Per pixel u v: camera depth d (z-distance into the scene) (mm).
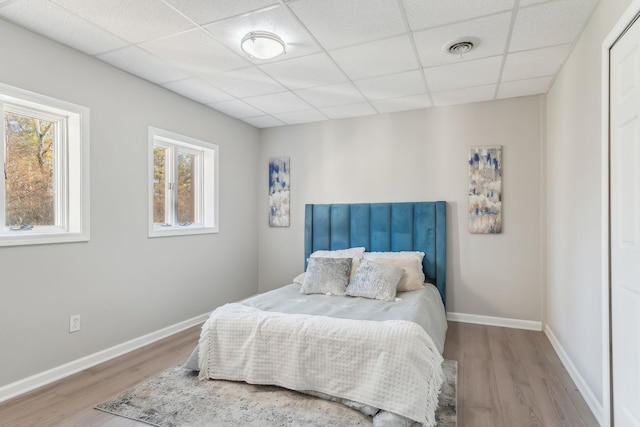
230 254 4227
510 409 2090
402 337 1997
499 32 2316
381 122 4121
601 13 1959
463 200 3764
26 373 2285
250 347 2287
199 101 3695
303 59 2725
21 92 2250
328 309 2686
